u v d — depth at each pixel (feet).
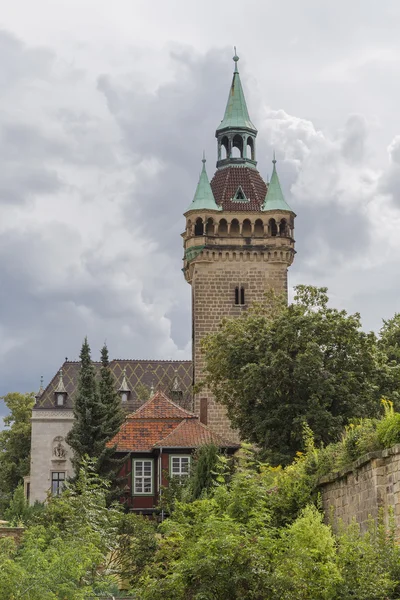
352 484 116.57
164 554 123.65
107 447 290.15
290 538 107.45
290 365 248.93
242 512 116.26
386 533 104.68
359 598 96.63
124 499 291.38
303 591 101.55
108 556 174.91
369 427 122.31
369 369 262.06
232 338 275.59
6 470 481.05
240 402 265.34
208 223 425.28
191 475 237.66
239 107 453.17
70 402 461.37
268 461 225.76
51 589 119.75
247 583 104.63
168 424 302.66
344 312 265.13
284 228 425.69
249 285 421.18
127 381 476.13
